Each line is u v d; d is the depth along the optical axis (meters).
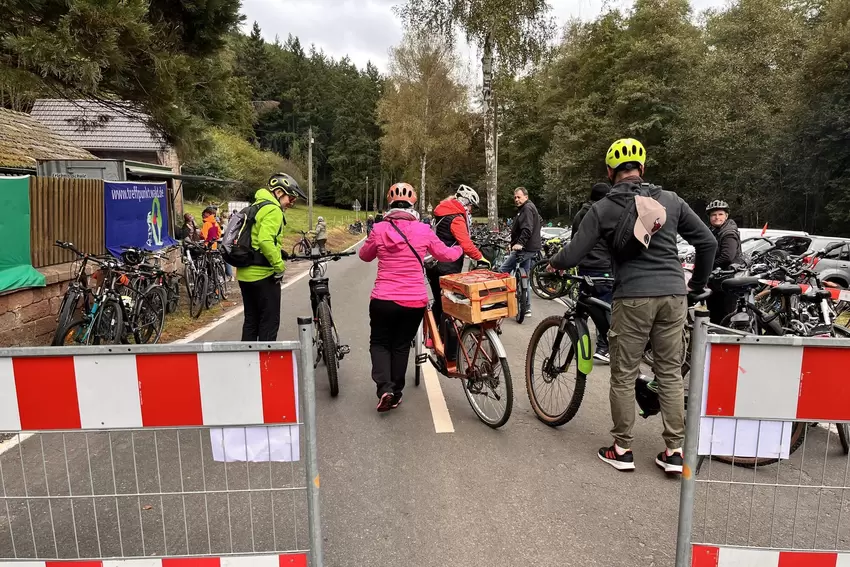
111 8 5.45
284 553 2.13
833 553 2.15
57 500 3.11
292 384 2.04
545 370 4.38
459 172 65.25
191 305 8.62
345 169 82.69
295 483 3.37
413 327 4.36
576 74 43.00
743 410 2.10
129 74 6.62
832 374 2.06
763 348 2.06
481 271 4.69
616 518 3.03
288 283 13.09
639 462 3.72
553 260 3.78
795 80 22.22
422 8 18.28
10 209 5.93
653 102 32.25
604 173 37.06
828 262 11.02
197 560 2.13
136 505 3.06
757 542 2.78
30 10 5.31
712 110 26.67
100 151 22.47
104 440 3.94
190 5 7.25
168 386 2.03
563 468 3.61
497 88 19.97
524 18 17.69
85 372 2.01
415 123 42.25
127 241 9.02
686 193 31.88
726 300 5.02
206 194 39.62
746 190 26.80
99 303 5.75
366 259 4.48
